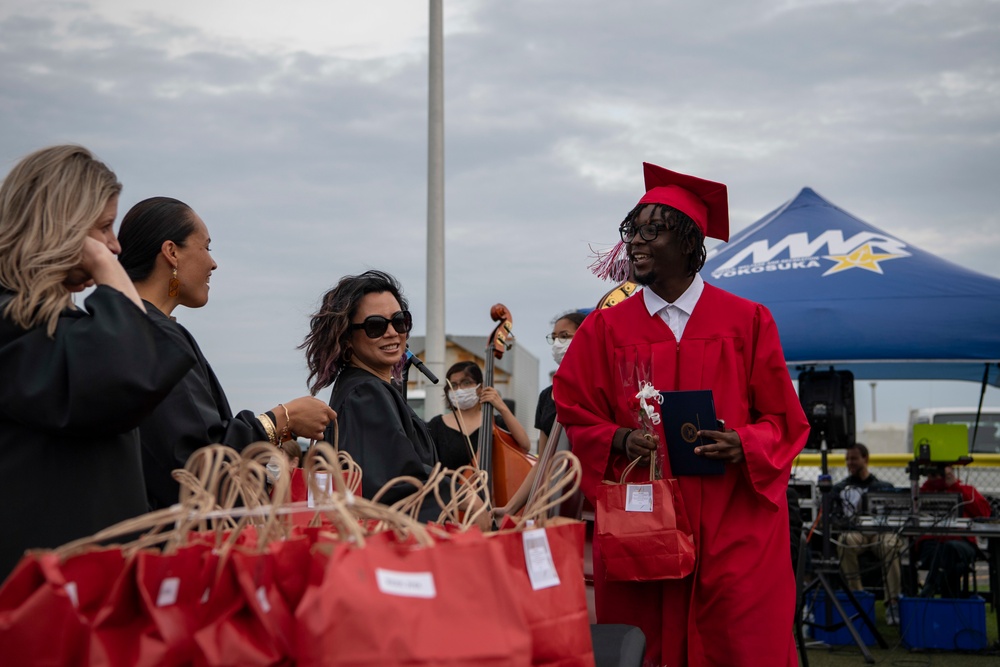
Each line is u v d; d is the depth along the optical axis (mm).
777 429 3633
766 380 3680
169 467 2658
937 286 8086
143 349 2020
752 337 3701
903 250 8633
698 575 3535
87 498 2107
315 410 2936
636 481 3680
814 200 9617
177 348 2062
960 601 7273
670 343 3699
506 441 5414
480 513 2045
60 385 1992
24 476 2064
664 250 3676
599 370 3816
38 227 2082
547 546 1874
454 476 2023
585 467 3701
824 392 7766
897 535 8000
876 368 10219
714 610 3508
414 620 1413
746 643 3463
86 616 1439
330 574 1379
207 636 1438
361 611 1366
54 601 1352
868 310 7902
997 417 15430
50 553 1403
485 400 5055
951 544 8664
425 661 1396
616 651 2391
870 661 6742
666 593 3576
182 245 2988
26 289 2041
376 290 3617
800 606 6078
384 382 3457
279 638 1470
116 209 2248
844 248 8664
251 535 1857
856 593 7785
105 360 1971
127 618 1437
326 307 3602
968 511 8844
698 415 3498
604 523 3486
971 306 7836
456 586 1489
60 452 2092
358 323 3561
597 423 3736
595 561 3674
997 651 7199
